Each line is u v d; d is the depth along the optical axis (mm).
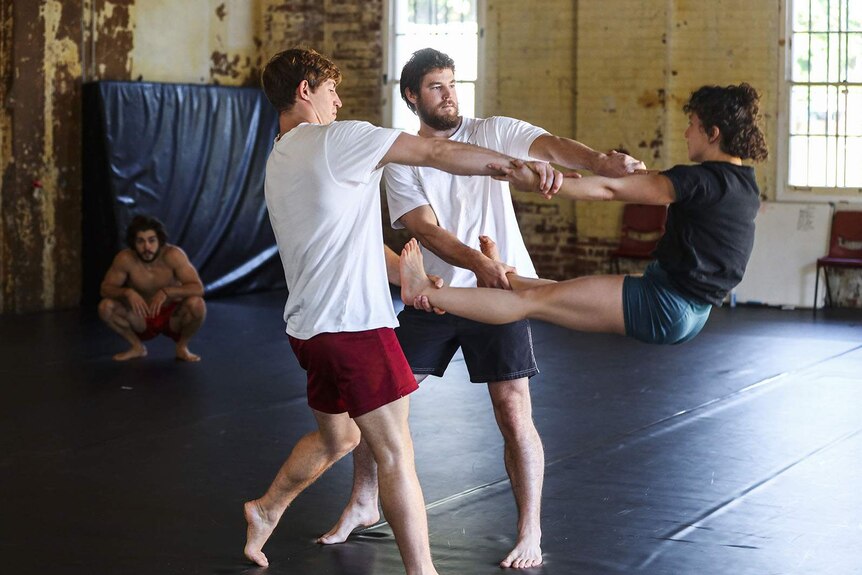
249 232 11820
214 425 6180
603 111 11414
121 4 10969
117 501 4844
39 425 6180
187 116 11172
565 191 3625
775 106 10977
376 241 3578
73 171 10656
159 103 10914
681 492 4910
